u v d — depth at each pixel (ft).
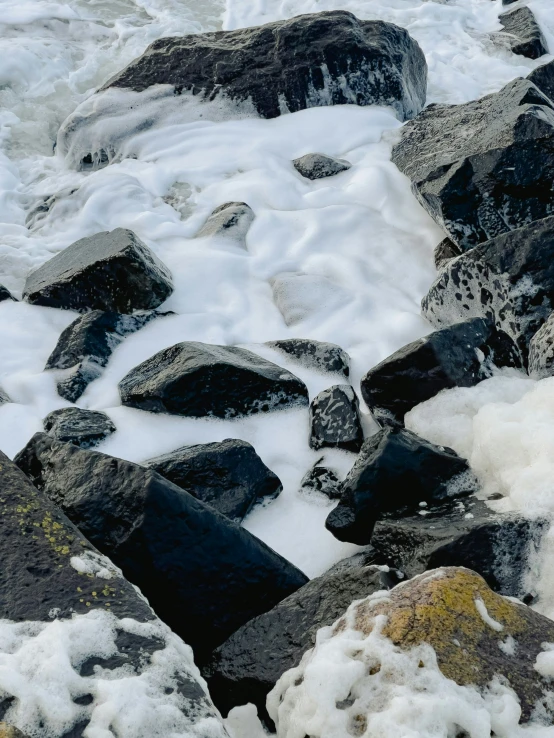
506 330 16.51
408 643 9.09
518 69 29.63
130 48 30.48
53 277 18.95
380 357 17.31
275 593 11.89
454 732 8.46
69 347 17.26
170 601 11.55
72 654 9.00
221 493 13.75
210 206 22.31
